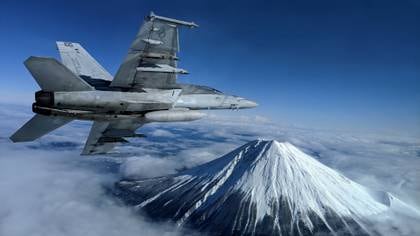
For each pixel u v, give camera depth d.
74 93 20.00
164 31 19.22
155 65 20.41
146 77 21.19
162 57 20.22
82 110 20.81
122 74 20.52
